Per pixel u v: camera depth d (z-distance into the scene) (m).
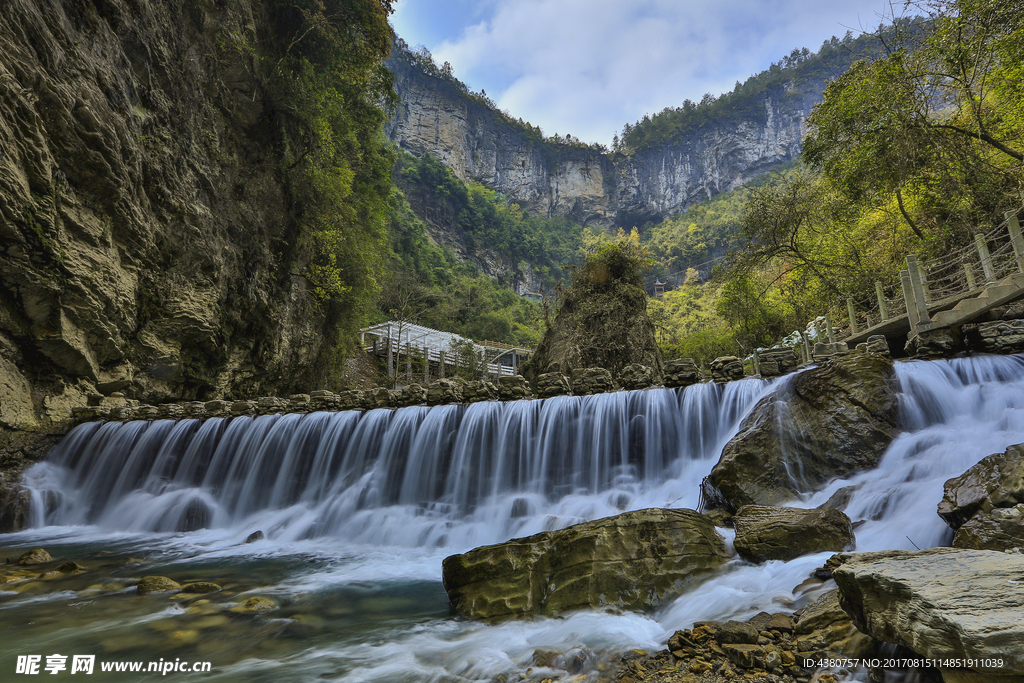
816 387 7.18
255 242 20.16
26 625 5.07
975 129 15.39
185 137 17.72
